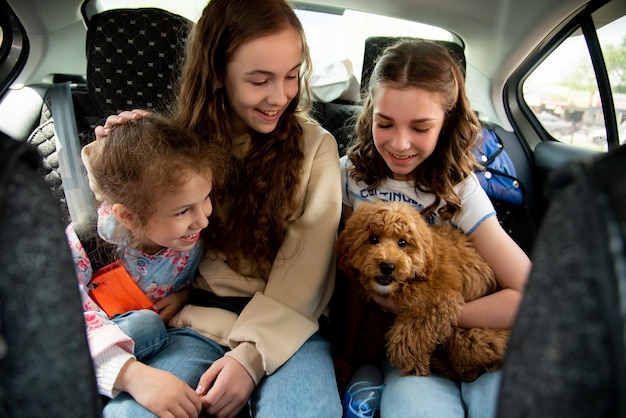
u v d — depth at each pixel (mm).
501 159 1872
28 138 1695
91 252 1260
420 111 1188
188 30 1707
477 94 2336
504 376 433
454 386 1159
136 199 1035
